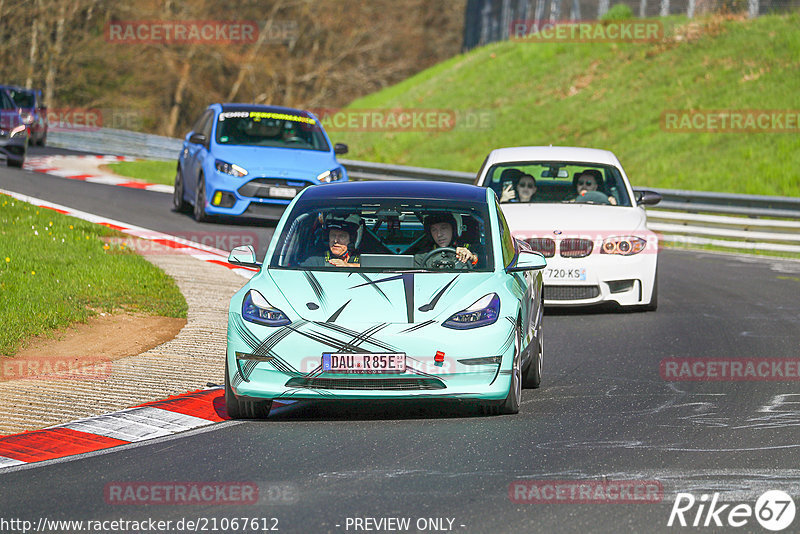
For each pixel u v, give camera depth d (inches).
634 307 1909.4
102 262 1972.2
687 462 940.0
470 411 1147.9
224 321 1636.3
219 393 1214.9
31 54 7534.5
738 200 3036.4
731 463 936.9
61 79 7573.8
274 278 1132.5
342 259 1183.6
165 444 1006.4
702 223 3206.2
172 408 1144.2
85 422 1082.1
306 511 801.6
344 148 2906.0
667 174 4057.6
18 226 2218.3
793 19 5103.3
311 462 941.2
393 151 5187.0
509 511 800.9
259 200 2674.7
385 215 1233.4
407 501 825.5
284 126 2874.0
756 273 2463.1
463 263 1176.8
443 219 1219.2
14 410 1124.5
